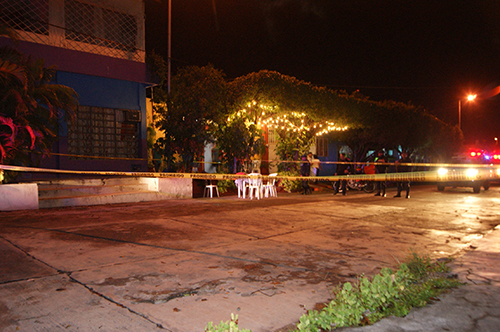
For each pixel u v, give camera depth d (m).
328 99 16.94
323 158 23.39
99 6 12.98
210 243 5.79
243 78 15.10
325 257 5.10
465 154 20.92
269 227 7.20
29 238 5.77
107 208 9.38
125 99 13.45
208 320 3.09
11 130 8.72
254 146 14.56
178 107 13.26
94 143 12.73
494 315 3.29
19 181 9.87
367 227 7.39
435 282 4.06
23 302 3.36
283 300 3.55
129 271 4.30
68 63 12.05
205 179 12.78
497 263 4.93
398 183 14.01
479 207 10.88
